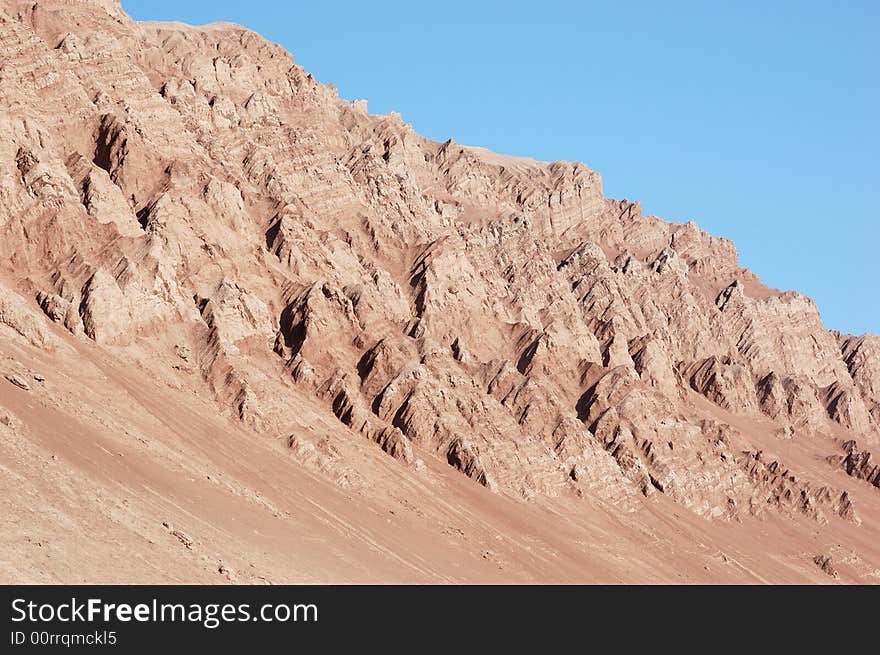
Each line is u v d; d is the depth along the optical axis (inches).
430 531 3521.2
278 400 3577.8
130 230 3671.3
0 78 3663.9
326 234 4623.5
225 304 3732.8
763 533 5433.1
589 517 4431.6
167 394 3275.1
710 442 5679.1
